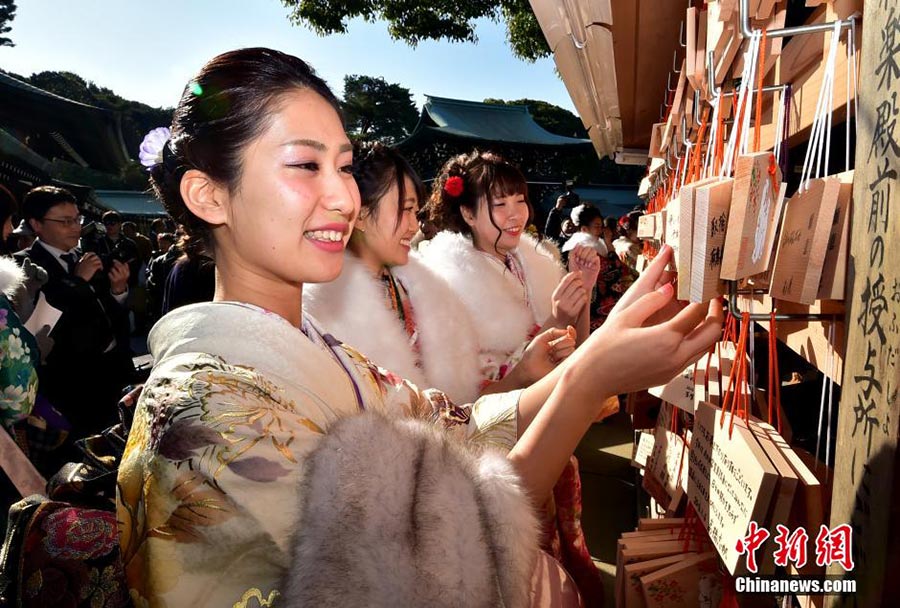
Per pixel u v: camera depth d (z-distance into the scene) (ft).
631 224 19.16
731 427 2.39
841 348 2.25
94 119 37.81
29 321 8.68
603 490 11.15
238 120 2.32
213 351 2.26
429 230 8.62
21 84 34.27
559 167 59.98
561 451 2.71
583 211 17.53
